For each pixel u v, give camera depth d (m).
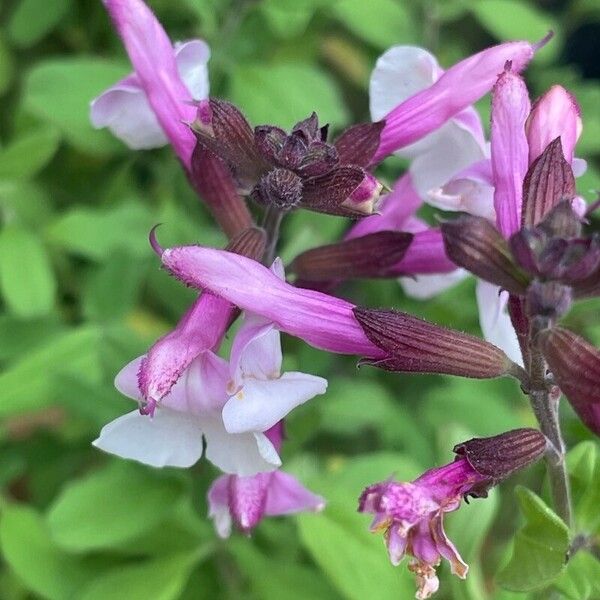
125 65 0.17
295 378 0.09
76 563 0.14
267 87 0.16
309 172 0.10
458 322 0.17
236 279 0.09
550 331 0.09
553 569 0.11
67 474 0.16
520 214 0.10
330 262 0.11
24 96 0.16
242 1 0.17
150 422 0.10
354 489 0.14
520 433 0.10
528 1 0.26
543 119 0.10
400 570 0.13
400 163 0.16
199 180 0.11
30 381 0.14
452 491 0.09
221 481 0.11
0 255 0.16
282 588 0.14
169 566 0.14
